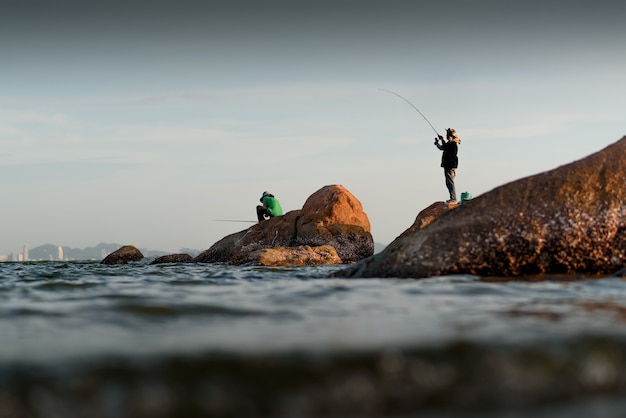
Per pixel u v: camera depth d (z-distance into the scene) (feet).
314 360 11.56
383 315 18.04
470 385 10.93
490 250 32.35
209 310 19.53
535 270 32.48
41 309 20.03
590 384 11.30
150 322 17.12
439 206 73.82
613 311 18.47
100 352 12.53
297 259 69.41
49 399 10.04
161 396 10.19
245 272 46.55
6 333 15.39
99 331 15.58
